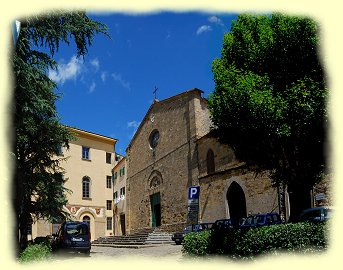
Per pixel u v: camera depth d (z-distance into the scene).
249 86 11.68
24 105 12.12
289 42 11.80
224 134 12.97
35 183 16.89
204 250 13.52
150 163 37.38
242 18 13.77
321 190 17.78
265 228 11.34
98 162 44.25
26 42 12.81
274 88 12.28
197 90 32.62
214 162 27.97
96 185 43.31
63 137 18.33
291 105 11.30
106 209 44.12
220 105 12.36
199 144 30.41
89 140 43.88
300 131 11.29
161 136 36.25
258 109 11.39
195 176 30.12
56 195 18.89
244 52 13.21
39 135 15.93
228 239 12.52
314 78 11.62
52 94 14.96
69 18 13.79
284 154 12.87
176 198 32.41
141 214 37.81
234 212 25.88
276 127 11.43
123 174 42.97
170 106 35.34
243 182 24.45
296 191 12.59
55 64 13.88
